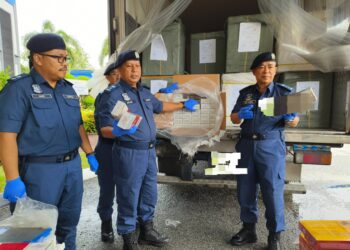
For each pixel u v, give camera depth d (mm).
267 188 1872
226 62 2695
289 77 2541
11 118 1344
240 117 1845
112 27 2852
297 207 2867
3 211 2740
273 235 1928
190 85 2342
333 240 1104
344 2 2264
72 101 1578
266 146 1847
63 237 1676
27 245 985
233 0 3143
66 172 1523
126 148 1825
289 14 2426
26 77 1440
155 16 2678
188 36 3451
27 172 1425
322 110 2537
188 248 2074
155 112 2146
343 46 2160
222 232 2326
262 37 2557
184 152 2330
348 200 3070
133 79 1890
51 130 1439
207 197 3184
